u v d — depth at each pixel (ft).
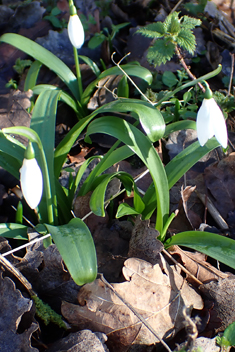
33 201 0.99
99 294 1.05
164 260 1.12
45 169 1.06
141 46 1.73
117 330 1.04
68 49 1.76
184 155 1.16
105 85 1.56
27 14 1.85
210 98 1.02
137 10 2.02
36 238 1.11
